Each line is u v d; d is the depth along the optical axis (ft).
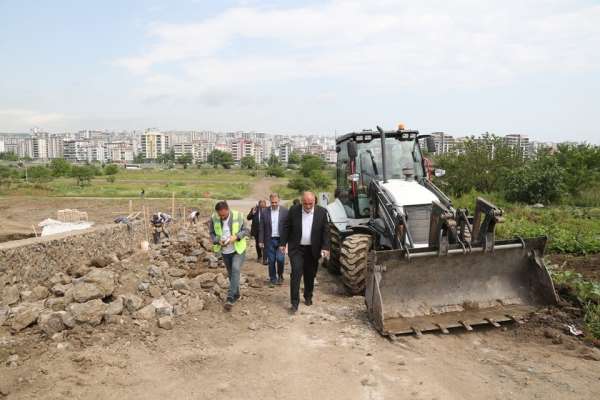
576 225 48.34
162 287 22.68
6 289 21.20
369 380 14.97
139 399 13.82
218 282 24.34
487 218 20.16
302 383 14.92
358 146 28.86
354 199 28.27
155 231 45.91
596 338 17.78
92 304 18.43
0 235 51.57
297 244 22.08
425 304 20.34
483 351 17.28
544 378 15.10
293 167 443.32
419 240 23.07
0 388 13.89
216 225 21.86
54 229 51.67
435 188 26.27
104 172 306.14
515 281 21.45
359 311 21.71
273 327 19.83
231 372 15.66
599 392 14.17
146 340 17.78
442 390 14.43
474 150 87.45
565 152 94.99
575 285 22.27
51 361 15.62
